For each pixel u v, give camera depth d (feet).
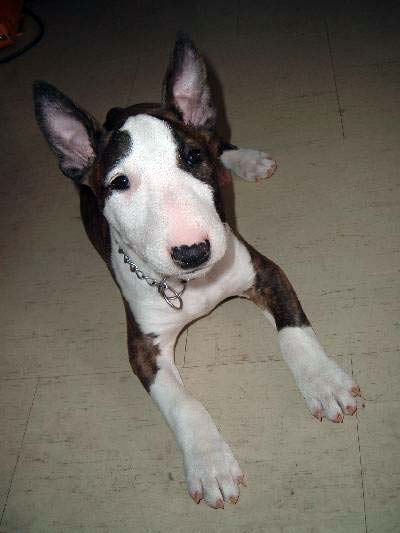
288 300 1.76
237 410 1.69
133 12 3.79
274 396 1.69
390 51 2.72
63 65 3.55
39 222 2.57
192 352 1.88
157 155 1.32
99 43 3.62
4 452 1.83
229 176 2.39
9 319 2.22
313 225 2.11
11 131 3.18
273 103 2.67
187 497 1.57
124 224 1.37
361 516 1.41
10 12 3.90
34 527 1.63
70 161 1.59
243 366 1.80
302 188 2.25
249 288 1.81
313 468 1.52
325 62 2.80
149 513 1.57
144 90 3.09
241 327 1.90
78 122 1.53
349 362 1.70
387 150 2.28
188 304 1.70
